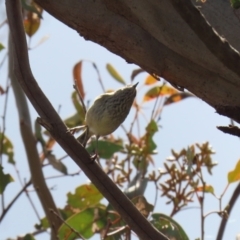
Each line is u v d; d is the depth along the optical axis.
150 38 5.39
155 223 7.37
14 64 5.30
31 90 5.31
